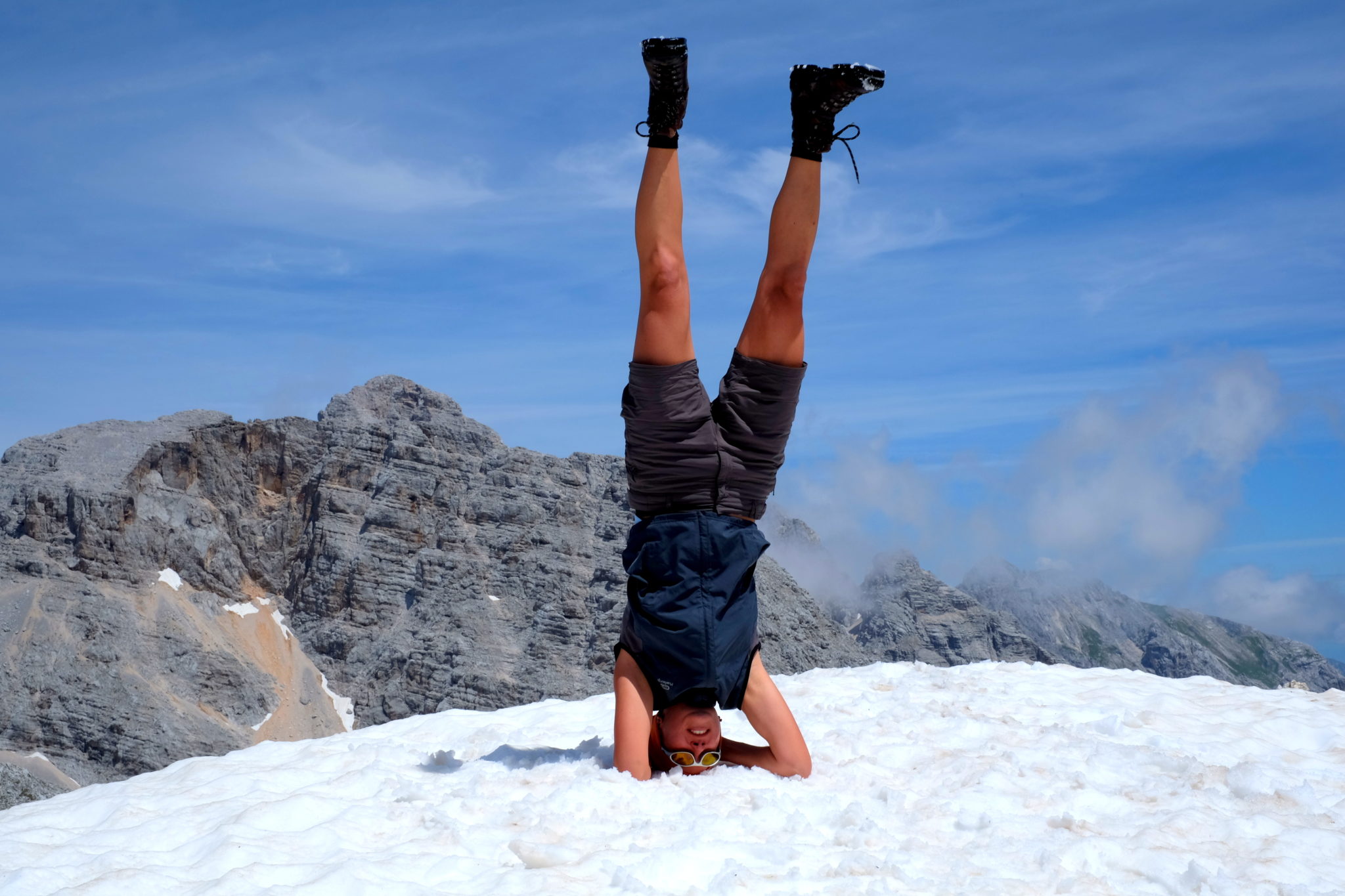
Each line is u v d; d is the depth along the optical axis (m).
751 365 7.68
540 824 6.40
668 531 7.67
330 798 7.30
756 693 7.93
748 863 5.69
